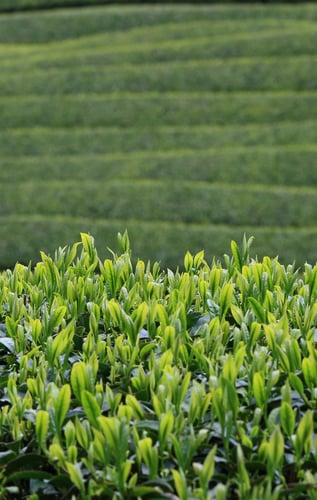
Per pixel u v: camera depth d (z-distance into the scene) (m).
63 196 14.62
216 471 2.26
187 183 14.96
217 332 2.80
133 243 12.75
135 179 15.34
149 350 2.76
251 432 2.26
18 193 14.87
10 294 3.27
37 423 2.21
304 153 15.62
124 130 17.84
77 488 2.21
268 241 12.66
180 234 12.95
